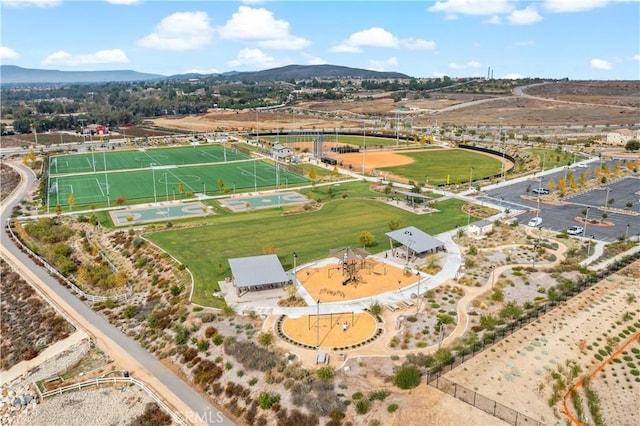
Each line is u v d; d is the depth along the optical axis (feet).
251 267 253.03
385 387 165.78
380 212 384.06
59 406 176.65
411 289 245.04
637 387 170.81
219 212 394.52
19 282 282.36
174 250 302.45
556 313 216.54
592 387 169.37
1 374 207.92
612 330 203.82
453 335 201.16
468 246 304.91
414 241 286.66
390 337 200.75
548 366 176.96
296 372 175.32
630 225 348.18
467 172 540.52
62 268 291.17
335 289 245.04
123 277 270.46
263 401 163.43
